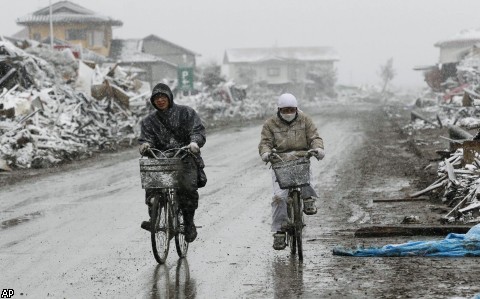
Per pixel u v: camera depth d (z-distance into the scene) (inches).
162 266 612.7
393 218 826.2
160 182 602.2
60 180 1263.5
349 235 735.7
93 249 685.3
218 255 656.4
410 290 512.1
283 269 592.1
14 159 1481.3
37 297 515.8
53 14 5792.3
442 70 5172.2
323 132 2482.8
